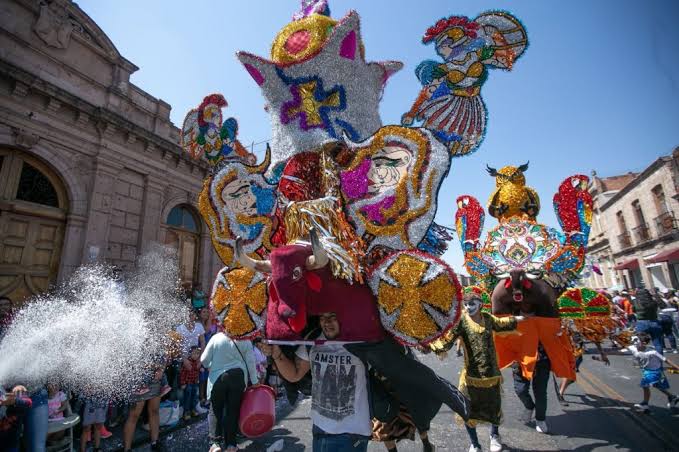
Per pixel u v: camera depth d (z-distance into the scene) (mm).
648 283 15328
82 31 9016
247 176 2189
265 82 2080
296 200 1860
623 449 3312
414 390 1780
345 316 1635
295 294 1435
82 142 8578
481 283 4383
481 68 1861
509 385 6301
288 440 4156
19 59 7754
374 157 1739
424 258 1610
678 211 12664
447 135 1896
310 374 2178
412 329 1558
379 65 2240
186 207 11422
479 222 4469
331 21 2125
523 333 3900
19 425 2889
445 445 3670
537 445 3502
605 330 4504
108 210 8898
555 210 4133
